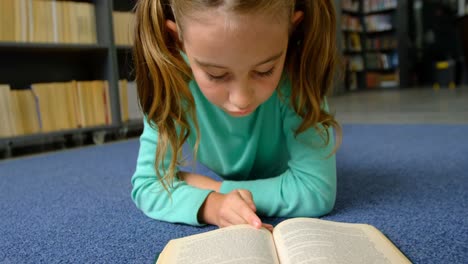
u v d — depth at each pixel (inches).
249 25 16.6
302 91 25.3
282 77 25.9
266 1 16.4
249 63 17.6
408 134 63.9
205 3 16.8
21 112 69.5
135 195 28.7
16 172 51.1
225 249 18.1
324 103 27.5
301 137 26.3
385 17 217.5
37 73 82.4
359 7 218.5
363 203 29.7
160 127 25.8
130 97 87.4
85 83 77.7
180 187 27.0
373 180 36.6
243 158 29.1
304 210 25.8
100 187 40.0
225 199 24.0
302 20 23.5
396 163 43.4
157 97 25.1
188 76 25.0
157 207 27.5
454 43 211.5
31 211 32.6
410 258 20.1
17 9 69.1
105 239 25.0
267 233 20.2
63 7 75.3
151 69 24.3
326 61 24.7
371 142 58.9
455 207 27.6
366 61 220.5
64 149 71.6
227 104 19.8
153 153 28.2
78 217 30.1
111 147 70.3
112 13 81.0
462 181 34.2
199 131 27.2
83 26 78.5
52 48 75.4
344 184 35.7
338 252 17.3
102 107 80.4
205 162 31.4
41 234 26.7
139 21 24.2
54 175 47.8
